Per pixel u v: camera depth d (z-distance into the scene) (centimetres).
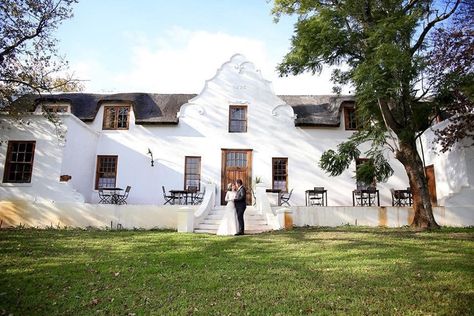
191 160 1880
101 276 630
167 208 1405
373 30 1216
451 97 1284
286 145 1888
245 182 1847
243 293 531
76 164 1661
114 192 1800
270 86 1950
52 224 1406
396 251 838
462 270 648
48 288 560
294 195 1834
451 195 1449
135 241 1027
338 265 708
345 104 1927
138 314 450
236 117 1930
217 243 998
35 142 1549
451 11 1260
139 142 1877
